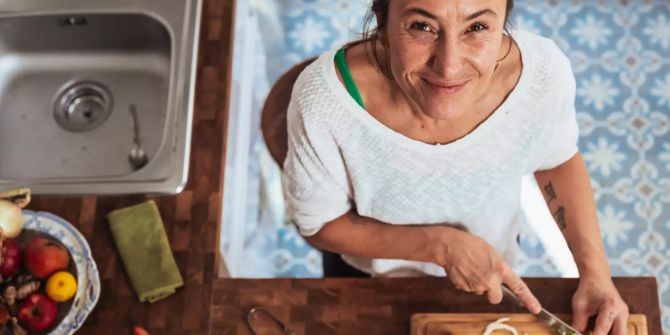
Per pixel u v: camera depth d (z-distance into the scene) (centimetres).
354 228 115
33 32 152
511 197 115
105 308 118
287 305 116
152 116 152
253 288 117
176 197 126
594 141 214
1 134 155
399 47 83
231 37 139
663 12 224
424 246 111
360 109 99
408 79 88
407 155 103
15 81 157
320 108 100
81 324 113
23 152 153
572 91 104
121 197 126
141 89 155
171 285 116
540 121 104
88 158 151
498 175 108
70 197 126
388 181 107
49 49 156
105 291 119
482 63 83
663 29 223
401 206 111
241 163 172
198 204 125
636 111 216
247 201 193
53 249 114
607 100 217
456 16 77
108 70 156
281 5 229
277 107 142
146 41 153
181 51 137
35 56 157
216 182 127
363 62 99
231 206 155
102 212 125
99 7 145
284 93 142
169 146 129
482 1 77
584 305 110
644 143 213
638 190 209
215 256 121
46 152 152
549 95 101
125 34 151
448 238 109
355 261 131
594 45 222
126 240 120
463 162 104
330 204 111
